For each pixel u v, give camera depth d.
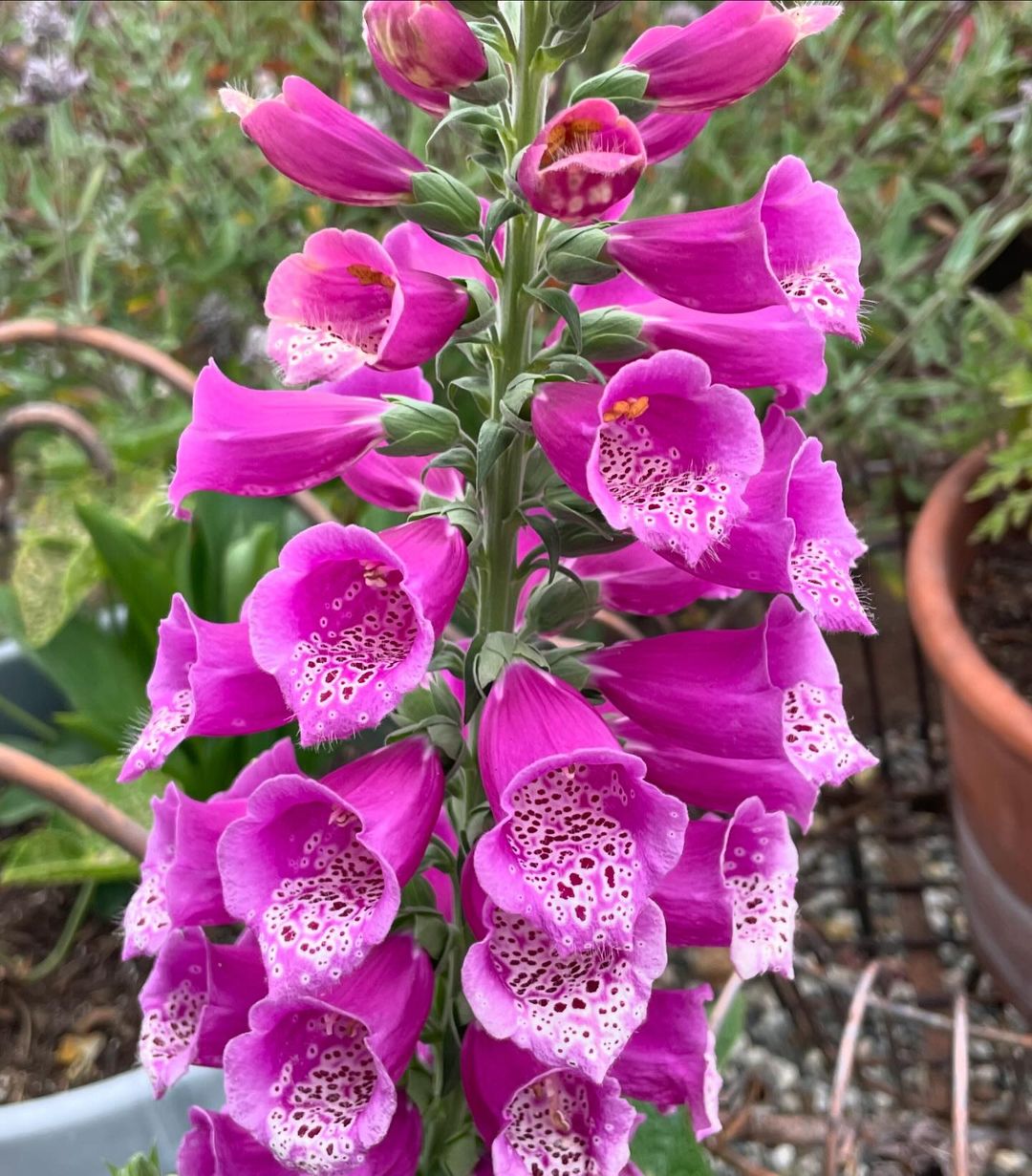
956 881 0.60
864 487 0.70
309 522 0.50
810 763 0.21
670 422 0.19
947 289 0.53
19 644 0.48
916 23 0.57
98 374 0.64
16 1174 0.31
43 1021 0.43
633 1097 0.24
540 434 0.20
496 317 0.21
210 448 0.21
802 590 0.20
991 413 0.54
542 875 0.18
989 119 0.56
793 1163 0.47
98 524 0.45
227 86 0.20
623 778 0.19
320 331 0.19
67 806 0.31
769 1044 0.54
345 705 0.18
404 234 0.24
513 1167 0.20
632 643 0.23
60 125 0.51
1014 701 0.39
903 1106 0.48
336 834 0.21
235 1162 0.23
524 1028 0.18
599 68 0.64
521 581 0.24
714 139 0.59
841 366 0.59
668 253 0.19
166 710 0.22
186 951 0.24
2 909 0.48
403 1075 0.24
